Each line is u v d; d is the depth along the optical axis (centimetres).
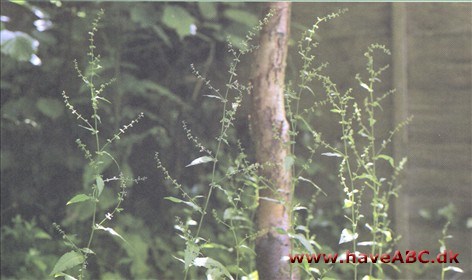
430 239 1091
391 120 1119
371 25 1140
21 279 909
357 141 1126
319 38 1154
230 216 599
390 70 1126
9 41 960
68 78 1082
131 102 1137
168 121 1148
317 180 1127
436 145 1114
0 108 1070
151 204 1120
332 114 1138
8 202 1066
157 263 1005
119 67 1122
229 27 1144
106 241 1007
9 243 967
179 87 1175
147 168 1130
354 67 1143
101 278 943
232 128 1148
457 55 1114
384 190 1102
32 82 1080
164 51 1177
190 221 530
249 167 590
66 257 492
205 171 1144
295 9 1161
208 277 508
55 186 1070
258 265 648
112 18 1099
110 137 1073
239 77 1153
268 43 680
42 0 1101
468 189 1100
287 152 662
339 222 1092
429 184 1109
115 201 1029
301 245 639
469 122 1108
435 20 1122
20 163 1070
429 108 1120
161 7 1104
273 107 670
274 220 645
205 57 1177
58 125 1073
